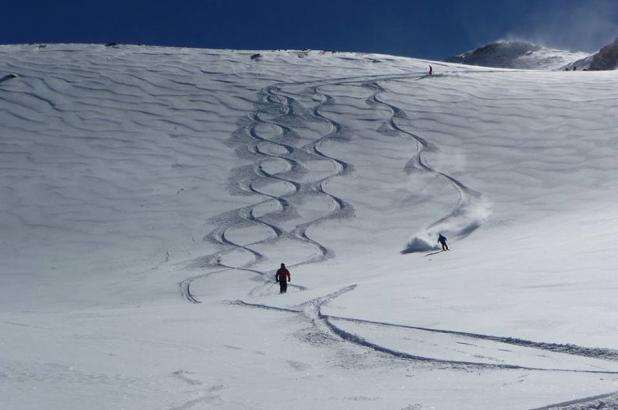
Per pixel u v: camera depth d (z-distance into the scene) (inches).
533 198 1306.6
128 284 957.2
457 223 1212.5
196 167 1596.9
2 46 2984.7
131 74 2394.2
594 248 645.3
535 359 269.4
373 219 1277.1
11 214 1350.9
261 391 241.8
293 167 1578.5
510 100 1975.9
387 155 1630.2
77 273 1063.6
